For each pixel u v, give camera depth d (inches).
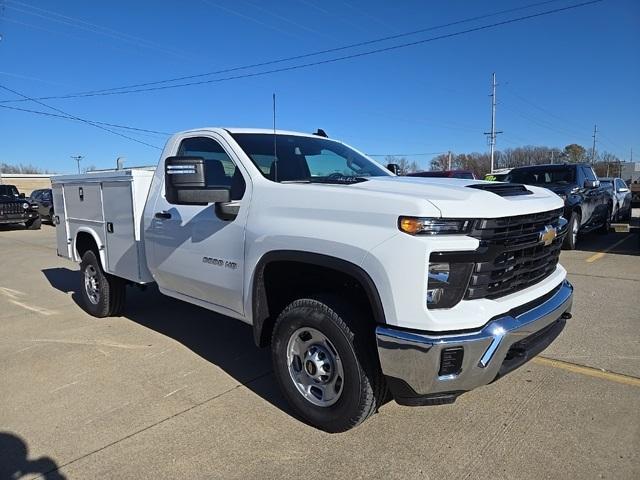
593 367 165.3
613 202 554.3
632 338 192.1
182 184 134.3
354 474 111.4
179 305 262.4
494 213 109.3
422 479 108.8
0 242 619.5
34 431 132.9
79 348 197.5
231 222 146.8
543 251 130.0
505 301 113.9
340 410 122.6
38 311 259.8
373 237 110.6
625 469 110.0
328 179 145.0
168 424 135.2
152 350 193.5
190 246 163.8
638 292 264.1
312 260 121.9
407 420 133.3
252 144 158.2
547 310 121.6
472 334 105.7
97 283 237.0
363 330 118.3
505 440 122.6
